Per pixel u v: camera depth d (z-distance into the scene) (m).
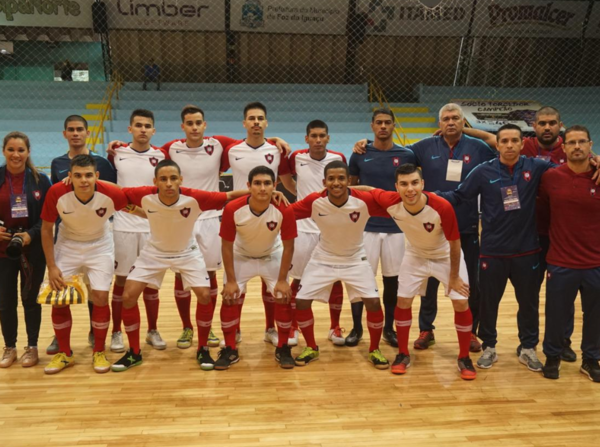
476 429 2.63
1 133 10.41
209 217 3.72
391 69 12.97
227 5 11.70
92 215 3.17
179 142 3.74
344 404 2.87
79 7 11.31
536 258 3.29
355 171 3.80
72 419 2.69
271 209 3.21
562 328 3.20
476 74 12.95
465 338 3.26
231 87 12.23
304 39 12.65
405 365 3.31
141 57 12.51
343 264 3.40
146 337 3.86
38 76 13.04
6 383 3.10
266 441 2.49
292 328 3.79
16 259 3.34
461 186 3.38
